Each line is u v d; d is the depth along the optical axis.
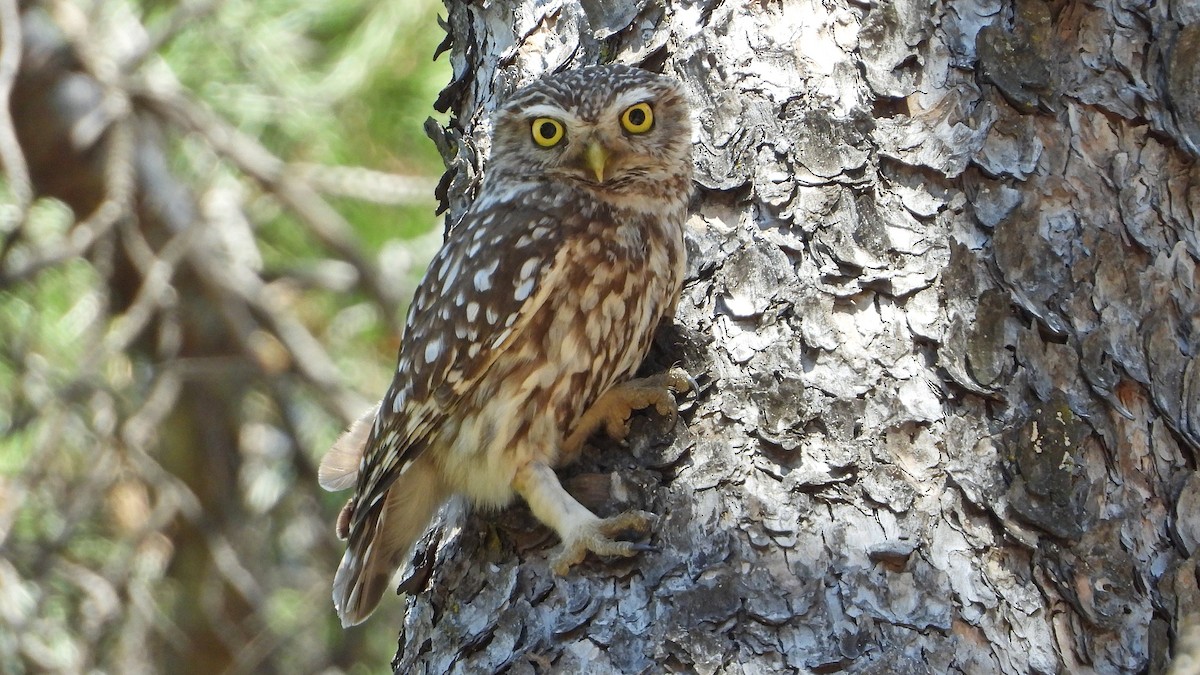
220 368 13.41
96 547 14.09
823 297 6.63
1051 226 6.61
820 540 6.14
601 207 7.52
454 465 7.45
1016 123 6.77
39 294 13.56
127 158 13.12
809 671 5.81
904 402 6.37
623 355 7.41
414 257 14.42
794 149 6.94
